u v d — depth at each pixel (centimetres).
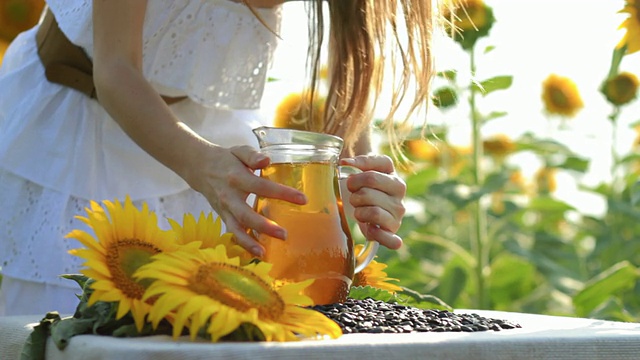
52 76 254
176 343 175
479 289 438
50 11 258
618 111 495
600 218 549
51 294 249
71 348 180
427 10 249
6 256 251
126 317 185
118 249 188
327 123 253
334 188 206
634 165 564
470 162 516
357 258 214
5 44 361
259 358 171
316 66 253
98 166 254
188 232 203
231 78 257
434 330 191
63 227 250
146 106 216
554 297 479
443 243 445
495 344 179
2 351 196
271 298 183
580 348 183
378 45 252
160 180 257
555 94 518
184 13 250
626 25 226
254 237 203
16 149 252
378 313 200
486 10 395
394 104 255
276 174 204
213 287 181
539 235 539
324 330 180
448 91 411
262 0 257
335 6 243
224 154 206
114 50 222
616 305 348
